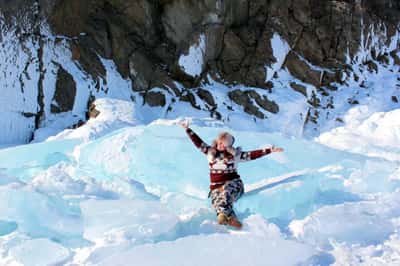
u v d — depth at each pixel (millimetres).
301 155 6703
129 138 6566
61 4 10781
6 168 6160
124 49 11539
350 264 3660
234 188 4594
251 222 4371
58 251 3836
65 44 10812
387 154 7684
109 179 6023
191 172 5883
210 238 3877
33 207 4418
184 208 4898
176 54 11898
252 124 11102
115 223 4285
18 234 4230
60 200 4656
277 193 4918
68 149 7305
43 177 5340
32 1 10305
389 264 3635
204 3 11891
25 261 3670
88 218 4309
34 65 10195
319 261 3703
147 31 11953
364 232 4285
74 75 10602
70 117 10172
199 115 11086
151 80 11547
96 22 11492
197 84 11859
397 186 5699
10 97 9719
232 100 11641
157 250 3684
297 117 11586
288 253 3688
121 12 11758
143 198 5164
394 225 4477
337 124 11625
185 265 3512
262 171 6094
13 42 9938
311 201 5137
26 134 9820
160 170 5996
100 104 9922
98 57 11180
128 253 3623
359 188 5645
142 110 10992
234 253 3666
